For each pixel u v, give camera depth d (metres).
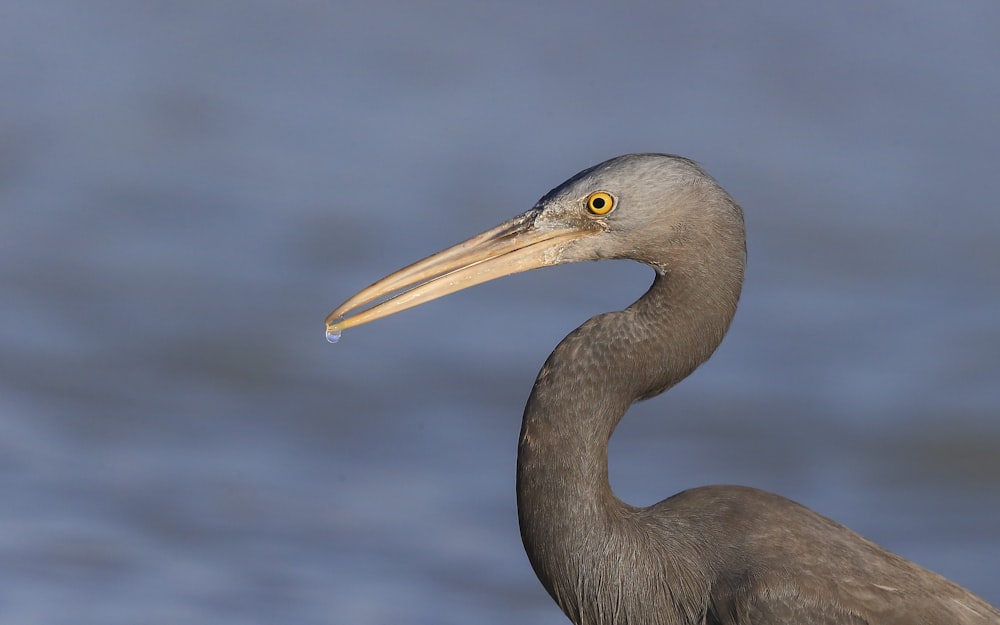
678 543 8.09
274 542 13.18
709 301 8.27
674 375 8.29
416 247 20.00
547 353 17.38
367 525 13.52
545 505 8.05
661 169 8.24
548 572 8.15
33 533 12.91
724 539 8.05
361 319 8.63
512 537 13.48
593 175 8.36
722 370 17.28
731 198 8.35
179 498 13.85
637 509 8.37
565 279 19.59
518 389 16.58
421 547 13.23
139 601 11.77
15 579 12.03
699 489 8.43
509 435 15.52
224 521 13.46
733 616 7.83
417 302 8.63
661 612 8.05
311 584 12.42
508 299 18.94
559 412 8.05
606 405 8.12
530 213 8.55
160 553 12.72
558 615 12.22
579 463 8.02
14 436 14.92
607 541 8.02
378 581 12.53
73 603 11.71
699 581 7.99
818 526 8.16
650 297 8.33
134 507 13.61
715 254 8.25
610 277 19.69
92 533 13.03
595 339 8.15
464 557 13.10
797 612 7.73
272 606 11.95
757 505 8.19
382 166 22.91
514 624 12.00
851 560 7.97
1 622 11.24
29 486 13.84
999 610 8.10
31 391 16.03
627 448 15.32
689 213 8.20
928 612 7.86
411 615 11.97
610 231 8.33
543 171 22.66
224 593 12.12
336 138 23.91
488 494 14.23
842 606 7.77
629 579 8.02
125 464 14.53
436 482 14.46
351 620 11.83
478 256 8.55
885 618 7.79
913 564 8.19
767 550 7.95
